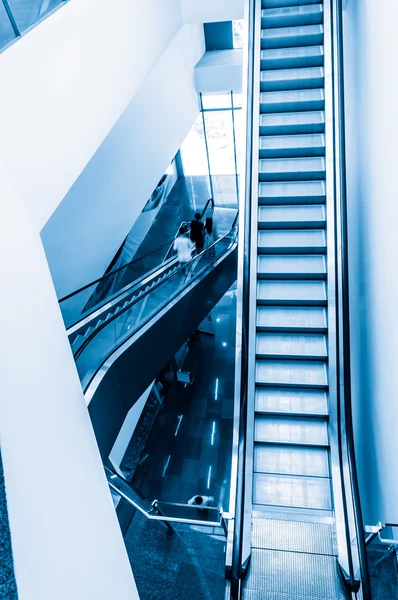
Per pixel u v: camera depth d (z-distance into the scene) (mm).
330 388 5688
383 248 5148
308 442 5578
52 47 4004
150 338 7145
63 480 1944
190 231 10797
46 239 7570
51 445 1961
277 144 6621
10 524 1272
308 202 6449
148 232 15078
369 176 5855
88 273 9469
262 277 6266
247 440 5574
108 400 6055
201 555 4332
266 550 4617
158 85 10859
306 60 6758
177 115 12734
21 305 2344
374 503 5578
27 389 1955
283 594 4285
